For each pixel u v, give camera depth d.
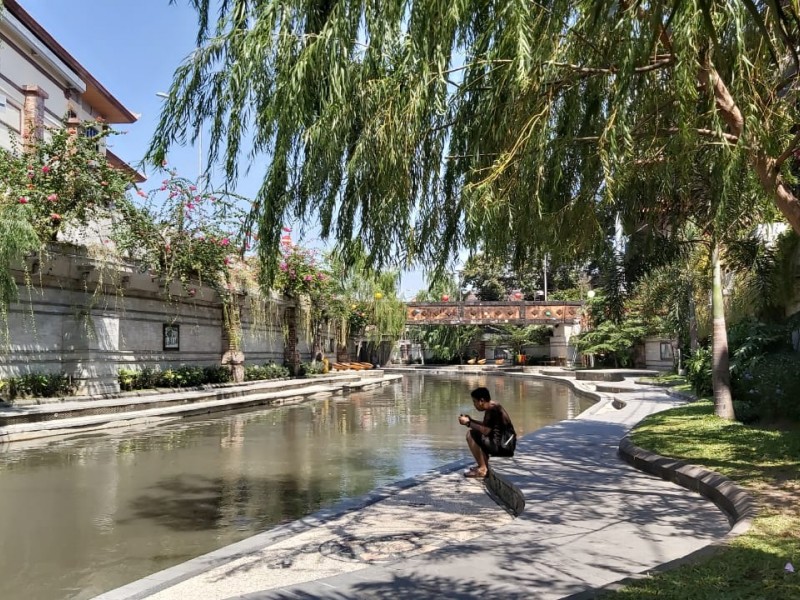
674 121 5.11
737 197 5.14
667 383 22.50
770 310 12.30
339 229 5.01
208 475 8.62
